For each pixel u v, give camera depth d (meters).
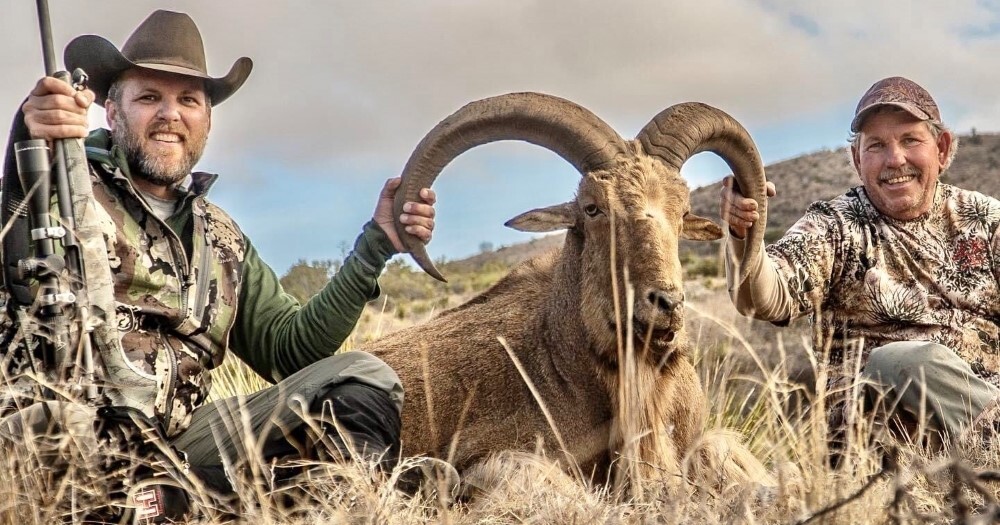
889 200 6.31
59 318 4.04
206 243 5.07
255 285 5.50
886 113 6.27
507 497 4.44
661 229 5.38
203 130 5.27
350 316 5.36
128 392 4.29
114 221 4.73
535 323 5.96
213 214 5.28
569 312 5.72
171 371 4.76
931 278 6.27
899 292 6.27
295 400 4.71
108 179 4.81
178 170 5.13
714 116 5.89
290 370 5.46
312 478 4.33
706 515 3.72
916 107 6.20
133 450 4.05
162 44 5.15
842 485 3.80
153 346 4.73
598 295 5.50
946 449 5.10
